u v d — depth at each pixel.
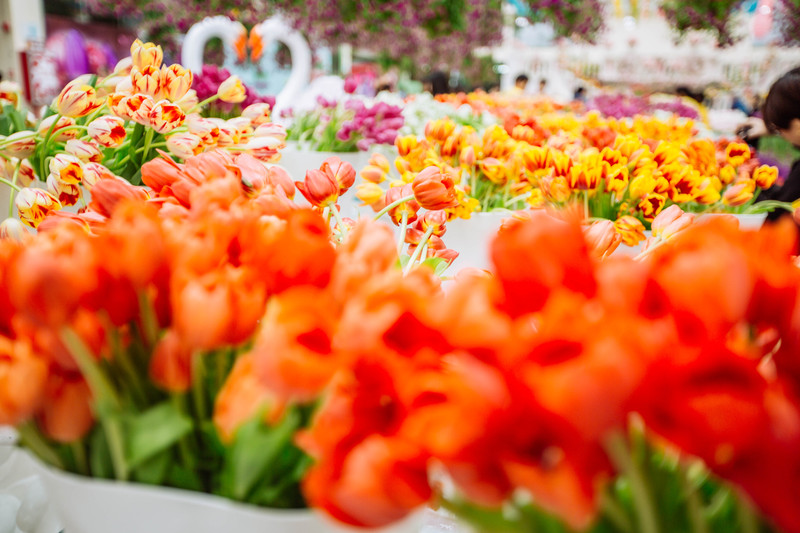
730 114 4.29
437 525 0.44
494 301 0.25
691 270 0.21
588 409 0.19
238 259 0.34
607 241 0.58
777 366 0.25
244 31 2.09
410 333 0.25
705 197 1.05
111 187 0.47
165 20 3.33
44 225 0.48
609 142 1.42
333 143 1.87
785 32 4.79
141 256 0.30
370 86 4.58
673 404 0.20
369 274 0.31
